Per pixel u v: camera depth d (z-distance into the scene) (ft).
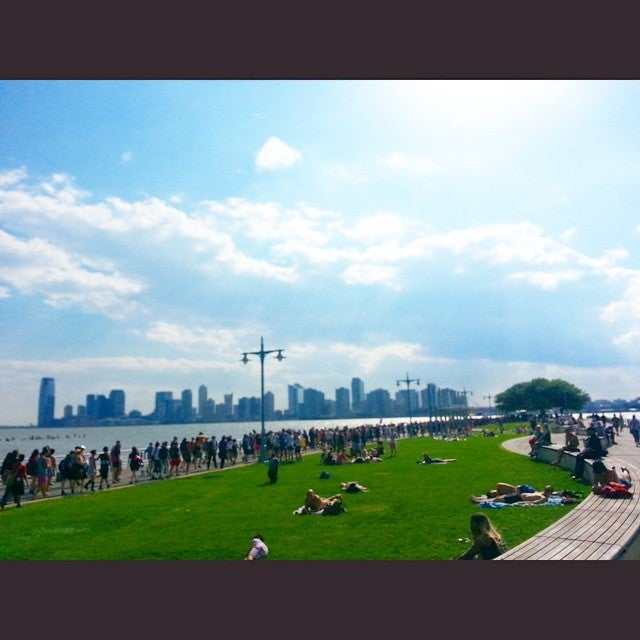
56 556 37.93
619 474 57.47
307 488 72.23
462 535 38.37
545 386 446.19
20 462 66.90
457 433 227.81
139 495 72.54
